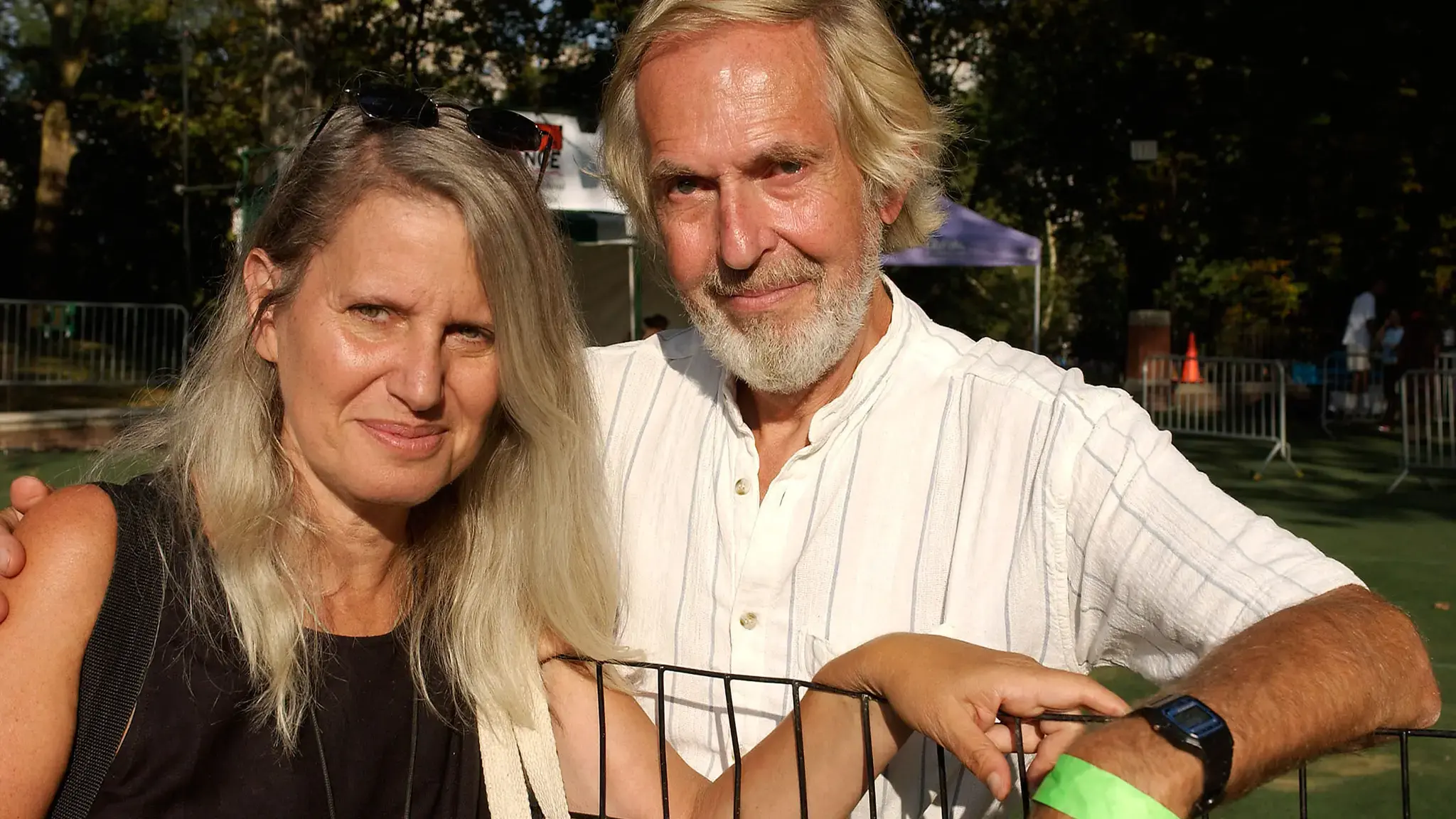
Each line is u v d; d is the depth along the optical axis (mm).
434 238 1582
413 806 1712
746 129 1915
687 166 1961
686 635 2094
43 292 22016
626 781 1834
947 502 1988
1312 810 3727
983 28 23000
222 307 1700
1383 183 17141
